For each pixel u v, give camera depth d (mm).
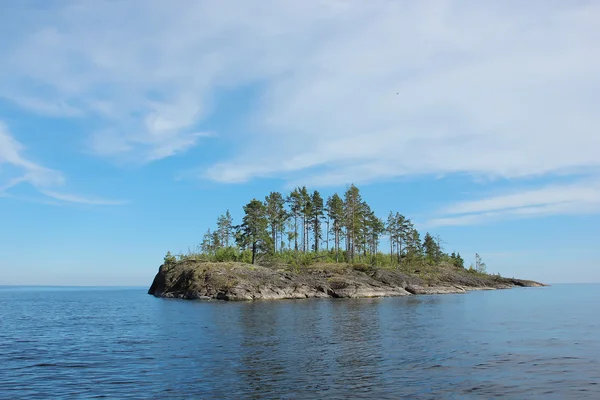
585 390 17141
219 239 119000
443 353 25344
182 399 16391
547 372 20297
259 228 93062
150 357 24688
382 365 21969
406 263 126625
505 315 50375
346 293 86875
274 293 81000
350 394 16734
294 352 25797
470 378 19172
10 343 31031
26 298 128375
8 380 19641
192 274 85688
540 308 63469
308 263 104625
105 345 29469
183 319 45469
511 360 23203
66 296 147000
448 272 141000
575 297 106500
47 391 17781
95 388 18109
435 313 52250
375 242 132250
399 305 66062
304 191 115625
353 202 112312
